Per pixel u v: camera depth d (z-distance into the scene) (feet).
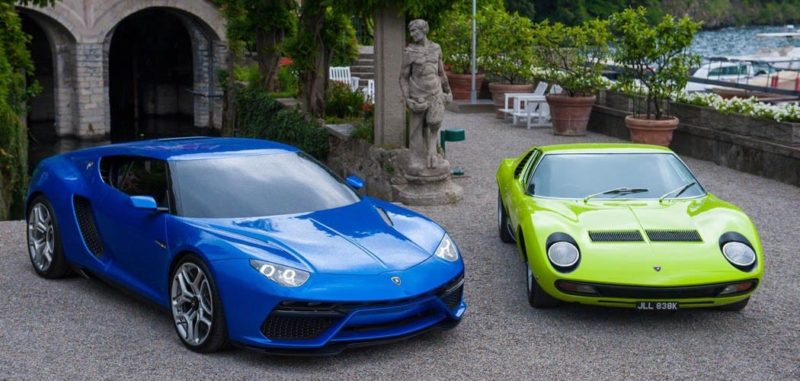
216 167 21.44
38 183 24.84
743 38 350.84
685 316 22.16
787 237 31.50
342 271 18.08
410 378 17.78
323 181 22.26
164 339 19.94
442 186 38.32
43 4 62.69
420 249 19.72
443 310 19.29
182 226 19.53
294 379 17.62
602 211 22.79
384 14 42.16
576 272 20.52
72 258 23.68
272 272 17.74
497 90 73.61
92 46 125.59
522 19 74.33
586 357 19.13
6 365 18.28
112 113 151.53
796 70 94.53
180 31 149.38
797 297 23.93
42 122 142.82
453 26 81.10
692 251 20.75
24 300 22.81
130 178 22.21
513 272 26.30
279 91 77.41
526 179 26.03
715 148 49.14
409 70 37.47
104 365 18.30
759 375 18.19
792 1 427.74
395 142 43.37
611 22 52.70
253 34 77.77
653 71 52.19
